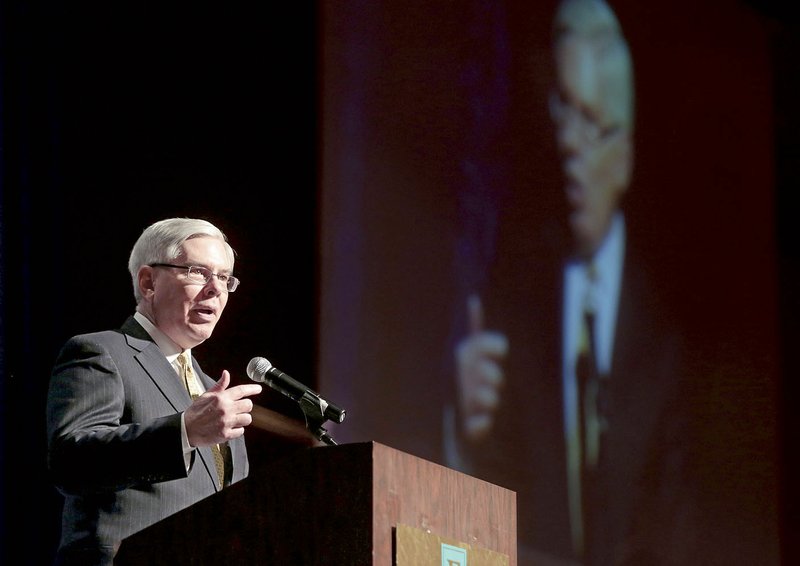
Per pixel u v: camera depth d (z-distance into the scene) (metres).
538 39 10.62
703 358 11.88
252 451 8.10
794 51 13.29
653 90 11.76
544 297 10.19
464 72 9.86
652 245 11.45
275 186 8.50
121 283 7.76
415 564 3.24
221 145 8.40
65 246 7.58
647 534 10.76
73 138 7.78
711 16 12.62
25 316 7.15
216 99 8.45
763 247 13.00
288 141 8.60
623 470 10.61
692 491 11.36
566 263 10.46
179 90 8.31
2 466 6.88
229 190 8.36
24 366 7.10
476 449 9.30
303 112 8.67
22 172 7.29
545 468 9.84
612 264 10.94
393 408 8.76
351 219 8.74
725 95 12.68
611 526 10.38
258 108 8.56
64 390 4.22
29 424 7.05
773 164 13.29
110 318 7.66
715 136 12.49
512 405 9.68
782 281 13.58
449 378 9.23
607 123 11.13
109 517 4.08
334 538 3.16
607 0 11.36
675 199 11.84
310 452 3.25
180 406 4.50
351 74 8.97
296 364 8.30
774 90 13.38
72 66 7.86
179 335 4.81
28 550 6.89
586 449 10.28
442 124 9.59
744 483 12.10
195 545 3.30
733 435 12.09
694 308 11.88
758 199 13.02
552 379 10.10
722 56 12.70
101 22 8.05
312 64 8.77
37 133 7.43
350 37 9.01
